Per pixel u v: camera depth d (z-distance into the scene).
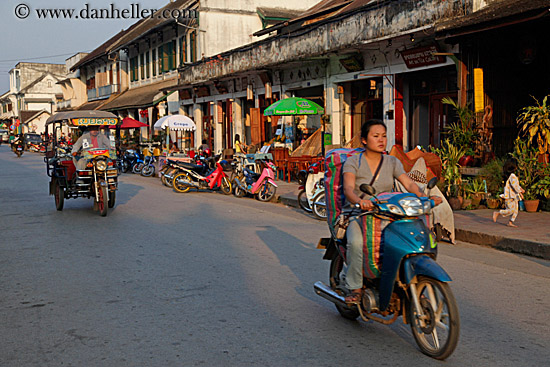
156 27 33.31
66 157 12.43
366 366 3.99
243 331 4.74
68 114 12.23
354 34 15.91
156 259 7.46
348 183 4.41
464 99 12.88
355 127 18.56
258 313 5.22
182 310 5.32
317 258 7.50
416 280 4.12
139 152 25.33
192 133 31.91
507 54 12.82
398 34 13.98
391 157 4.61
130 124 27.42
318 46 17.81
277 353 4.25
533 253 7.70
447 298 3.92
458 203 10.88
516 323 4.88
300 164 17.50
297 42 19.05
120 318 5.11
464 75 12.84
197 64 28.06
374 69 16.56
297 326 4.86
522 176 10.87
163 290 6.00
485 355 4.18
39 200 14.48
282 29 24.72
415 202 4.11
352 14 15.96
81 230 9.84
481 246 8.45
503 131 12.88
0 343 4.54
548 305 5.40
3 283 6.40
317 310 5.31
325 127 18.98
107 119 12.20
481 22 10.76
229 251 7.95
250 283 6.26
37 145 51.34
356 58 16.94
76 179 11.70
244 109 26.62
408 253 4.00
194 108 31.52
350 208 4.63
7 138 82.69
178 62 33.47
